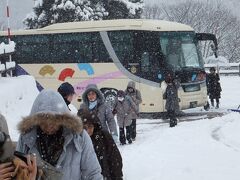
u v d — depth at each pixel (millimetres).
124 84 22297
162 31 21562
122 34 22438
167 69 21250
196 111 22938
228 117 19266
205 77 22391
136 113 15523
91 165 4258
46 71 24422
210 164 11398
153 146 14008
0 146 3354
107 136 6293
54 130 4086
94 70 23156
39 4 45562
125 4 45906
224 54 57781
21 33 25078
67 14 43719
